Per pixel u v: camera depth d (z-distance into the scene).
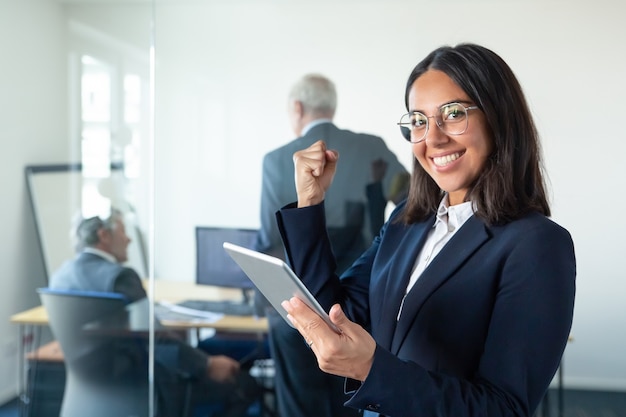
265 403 2.80
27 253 3.03
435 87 1.22
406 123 1.32
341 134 2.61
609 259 2.45
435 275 1.23
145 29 2.77
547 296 1.12
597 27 2.42
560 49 2.45
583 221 2.46
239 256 1.19
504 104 1.20
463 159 1.22
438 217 1.33
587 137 2.45
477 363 1.21
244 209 2.70
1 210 3.01
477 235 1.21
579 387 2.51
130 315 2.94
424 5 2.52
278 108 2.65
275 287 1.16
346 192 2.61
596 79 2.43
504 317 1.14
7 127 2.99
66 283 3.00
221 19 2.68
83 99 2.88
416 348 1.24
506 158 1.20
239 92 2.68
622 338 2.46
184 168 2.76
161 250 2.81
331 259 1.46
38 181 2.96
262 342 2.79
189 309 2.82
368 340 1.09
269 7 2.63
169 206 2.78
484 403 1.09
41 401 3.10
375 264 1.43
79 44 2.87
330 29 2.60
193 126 2.74
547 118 2.47
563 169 2.46
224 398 2.82
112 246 2.92
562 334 1.12
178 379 2.87
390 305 1.32
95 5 2.84
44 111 2.95
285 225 1.45
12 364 3.11
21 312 3.06
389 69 2.56
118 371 2.99
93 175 2.91
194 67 2.72
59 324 3.05
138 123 2.82
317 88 2.61
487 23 2.49
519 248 1.15
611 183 2.44
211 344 2.82
